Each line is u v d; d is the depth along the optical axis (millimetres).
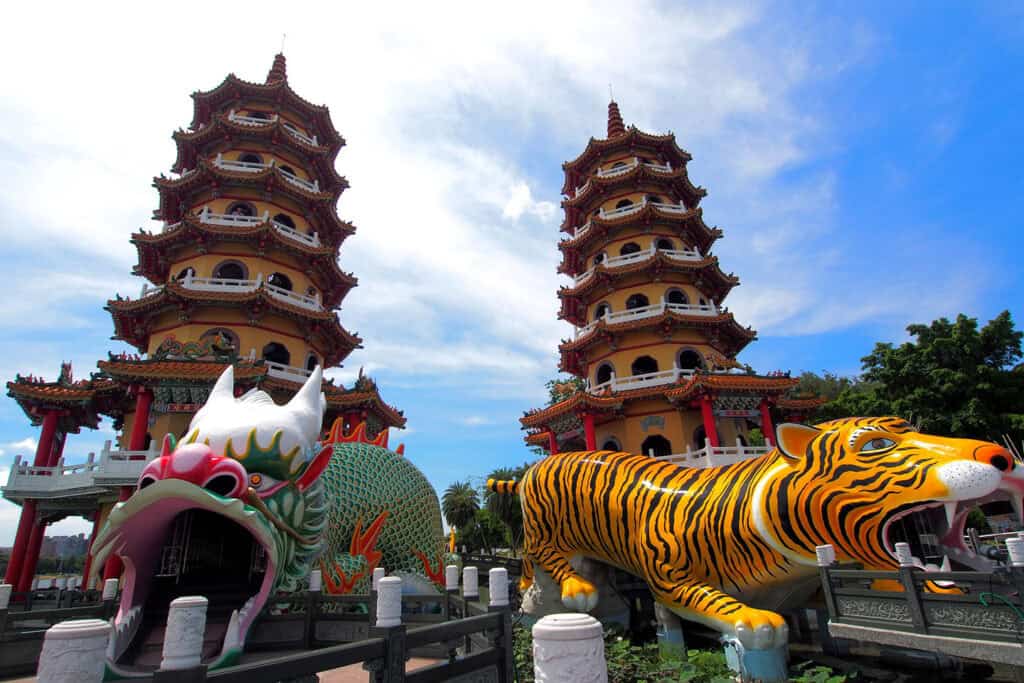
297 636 10219
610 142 36094
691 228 33625
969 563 7648
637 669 8734
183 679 3621
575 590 11734
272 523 8242
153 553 8109
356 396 27062
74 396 25062
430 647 9820
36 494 23406
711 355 29094
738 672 8555
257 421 8820
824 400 29766
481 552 52656
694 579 10164
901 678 8719
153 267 30500
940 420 28266
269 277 29828
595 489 12070
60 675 3812
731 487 10086
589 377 31938
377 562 13016
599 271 31062
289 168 34062
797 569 9062
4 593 8781
